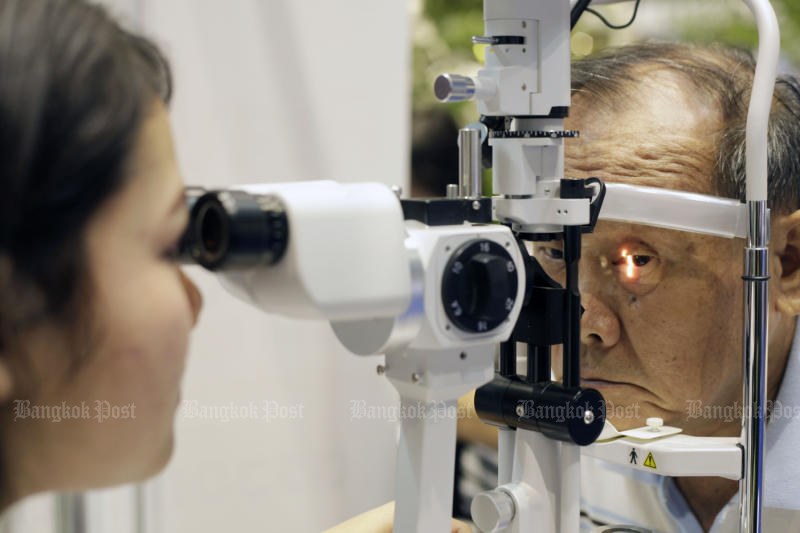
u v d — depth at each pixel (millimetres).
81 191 367
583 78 826
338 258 430
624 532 811
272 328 1355
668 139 778
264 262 425
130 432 413
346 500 1412
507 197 583
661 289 799
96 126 364
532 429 596
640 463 700
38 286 367
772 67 635
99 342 389
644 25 1031
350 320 501
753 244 649
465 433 1223
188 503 1335
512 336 614
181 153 1283
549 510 608
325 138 1351
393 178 1385
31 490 435
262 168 1326
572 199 565
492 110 563
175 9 1249
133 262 395
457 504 1257
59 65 358
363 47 1349
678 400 817
